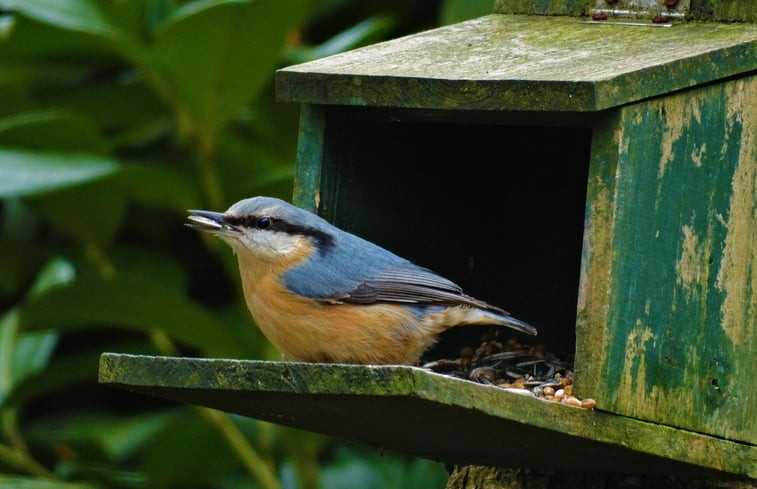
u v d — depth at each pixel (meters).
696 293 9.68
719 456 9.82
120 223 13.93
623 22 10.93
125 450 14.00
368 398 8.46
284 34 12.23
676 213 9.52
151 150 15.16
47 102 14.89
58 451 14.62
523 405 8.69
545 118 9.49
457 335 11.68
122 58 13.85
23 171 12.35
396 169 11.02
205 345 12.98
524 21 11.31
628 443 9.22
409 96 9.67
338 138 10.51
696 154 9.65
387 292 10.03
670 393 9.51
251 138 15.33
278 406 9.35
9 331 13.77
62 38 13.24
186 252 15.85
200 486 14.23
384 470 14.05
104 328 16.33
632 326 9.26
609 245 9.12
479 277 11.98
